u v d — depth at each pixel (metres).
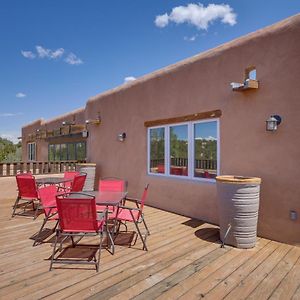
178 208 6.58
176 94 6.60
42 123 16.98
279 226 4.54
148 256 3.96
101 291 2.98
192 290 3.00
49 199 5.02
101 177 9.62
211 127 5.80
